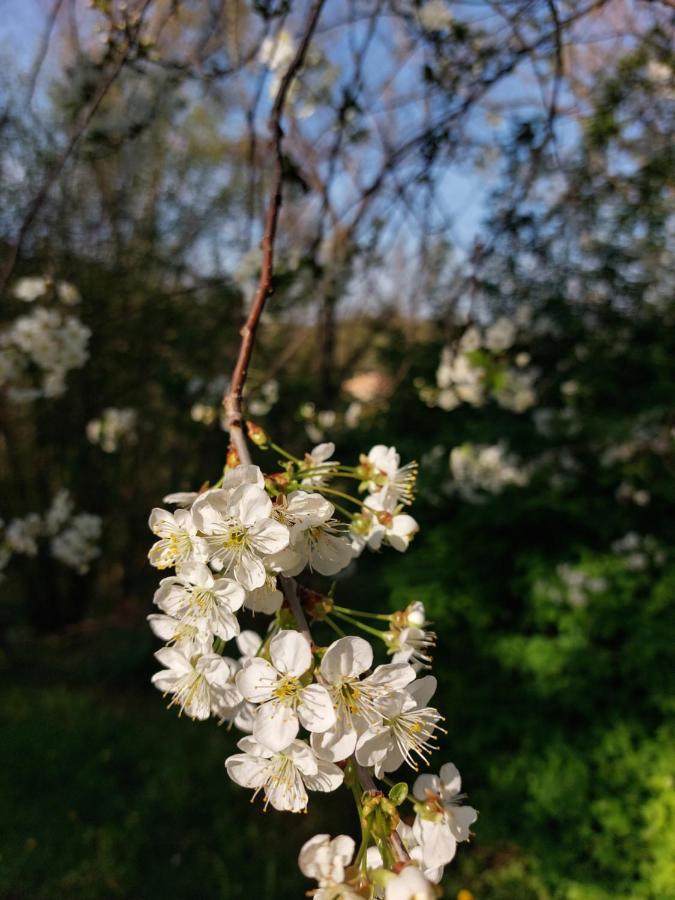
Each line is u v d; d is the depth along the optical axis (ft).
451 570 15.40
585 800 12.84
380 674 3.28
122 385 23.81
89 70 10.27
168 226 25.12
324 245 13.88
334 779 3.28
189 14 10.14
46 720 17.63
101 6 7.48
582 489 16.21
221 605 3.35
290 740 3.12
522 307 16.62
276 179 4.86
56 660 24.02
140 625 25.40
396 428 18.60
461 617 15.53
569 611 14.49
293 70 5.41
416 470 4.58
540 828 13.24
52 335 12.69
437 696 15.29
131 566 28.96
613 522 14.89
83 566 16.81
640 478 15.24
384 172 10.43
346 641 3.25
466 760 14.69
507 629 15.42
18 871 12.22
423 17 9.22
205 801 14.55
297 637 3.24
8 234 19.63
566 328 17.02
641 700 13.65
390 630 4.04
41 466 26.16
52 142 19.44
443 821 3.25
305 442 20.65
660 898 12.00
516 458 15.37
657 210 15.03
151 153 21.22
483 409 16.80
